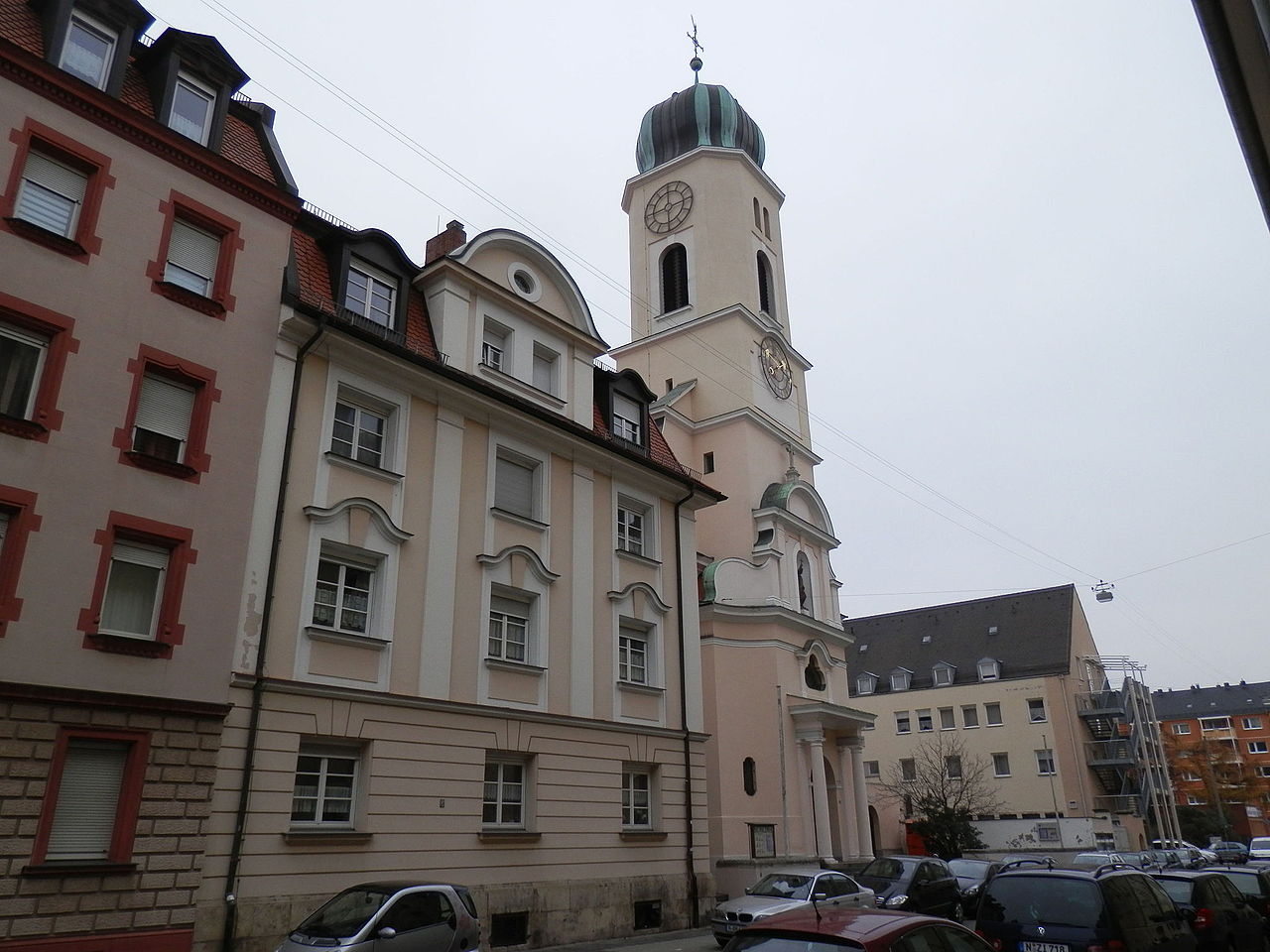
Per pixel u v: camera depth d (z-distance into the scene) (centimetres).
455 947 1363
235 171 1848
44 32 1661
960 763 6038
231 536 1689
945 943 817
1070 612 6825
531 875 2052
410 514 2022
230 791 1589
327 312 1906
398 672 1905
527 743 2125
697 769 2589
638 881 2305
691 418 4256
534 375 2509
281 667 1716
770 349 4484
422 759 1900
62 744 1395
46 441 1480
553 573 2300
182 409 1697
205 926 1503
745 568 3591
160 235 1711
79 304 1569
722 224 4562
